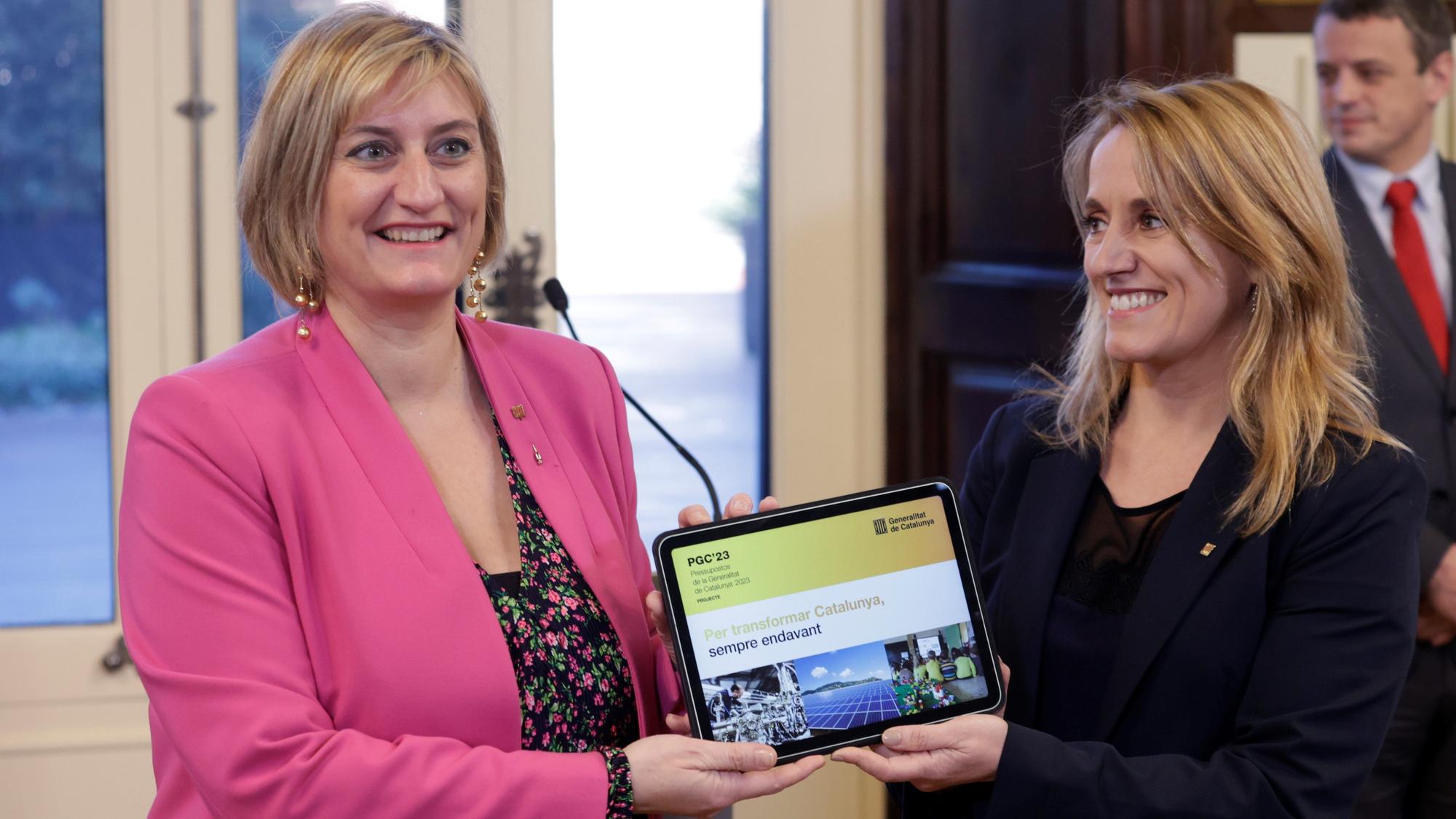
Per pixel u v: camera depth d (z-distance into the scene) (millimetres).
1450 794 2184
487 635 1292
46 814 2865
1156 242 1397
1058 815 1305
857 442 3184
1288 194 1376
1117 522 1462
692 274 3160
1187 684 1364
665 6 3076
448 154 1353
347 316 1388
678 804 1279
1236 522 1374
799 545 1379
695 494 3203
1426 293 2316
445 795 1213
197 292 2914
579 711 1357
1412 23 2303
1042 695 1459
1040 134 2795
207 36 2873
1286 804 1286
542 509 1428
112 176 2869
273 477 1272
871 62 3096
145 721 2910
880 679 1366
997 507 1578
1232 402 1405
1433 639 2164
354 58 1289
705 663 1332
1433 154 2385
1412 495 1359
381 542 1287
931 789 1396
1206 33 2658
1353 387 1424
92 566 2939
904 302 3115
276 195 1326
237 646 1226
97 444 2939
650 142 3107
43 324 2900
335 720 1265
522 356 1532
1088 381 1551
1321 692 1305
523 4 2977
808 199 3121
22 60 2844
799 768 1309
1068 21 2727
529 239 3004
